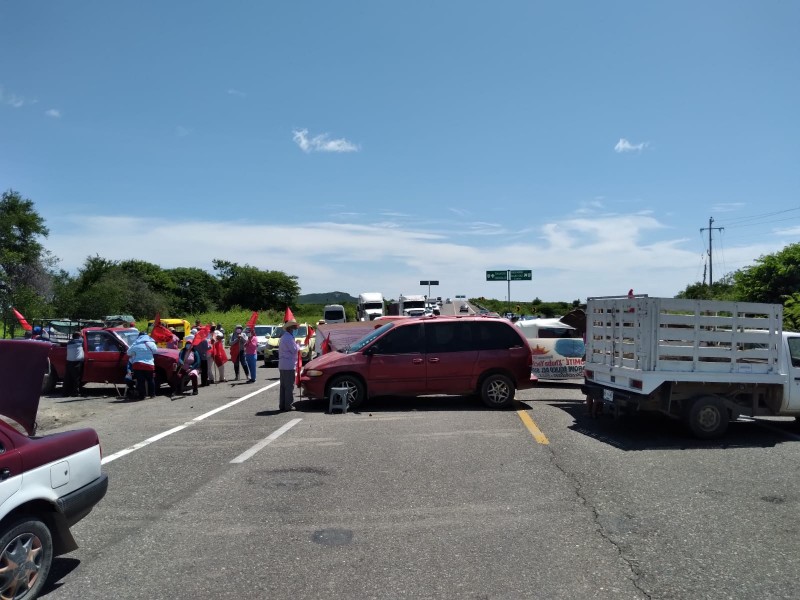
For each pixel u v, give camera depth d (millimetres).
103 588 4434
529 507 6125
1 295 40531
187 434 10234
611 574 4582
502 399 12484
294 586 4426
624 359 10078
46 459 4398
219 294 94250
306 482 7090
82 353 16062
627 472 7430
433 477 7227
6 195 49438
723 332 9492
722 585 4395
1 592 3947
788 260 33656
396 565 4770
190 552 5082
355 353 12648
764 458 8164
